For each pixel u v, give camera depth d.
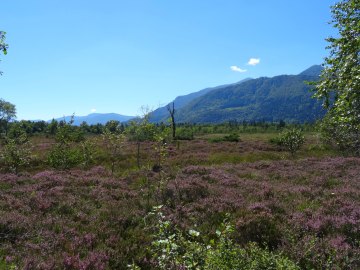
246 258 5.52
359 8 6.48
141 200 12.35
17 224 8.97
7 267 6.62
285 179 17.94
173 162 26.98
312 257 6.84
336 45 6.68
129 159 28.48
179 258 4.86
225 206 11.23
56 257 7.17
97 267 6.67
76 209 11.06
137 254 7.63
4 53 8.19
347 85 5.93
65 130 22.56
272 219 9.38
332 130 23.41
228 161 28.55
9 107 88.12
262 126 105.75
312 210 10.69
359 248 7.26
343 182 16.34
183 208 11.13
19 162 19.53
